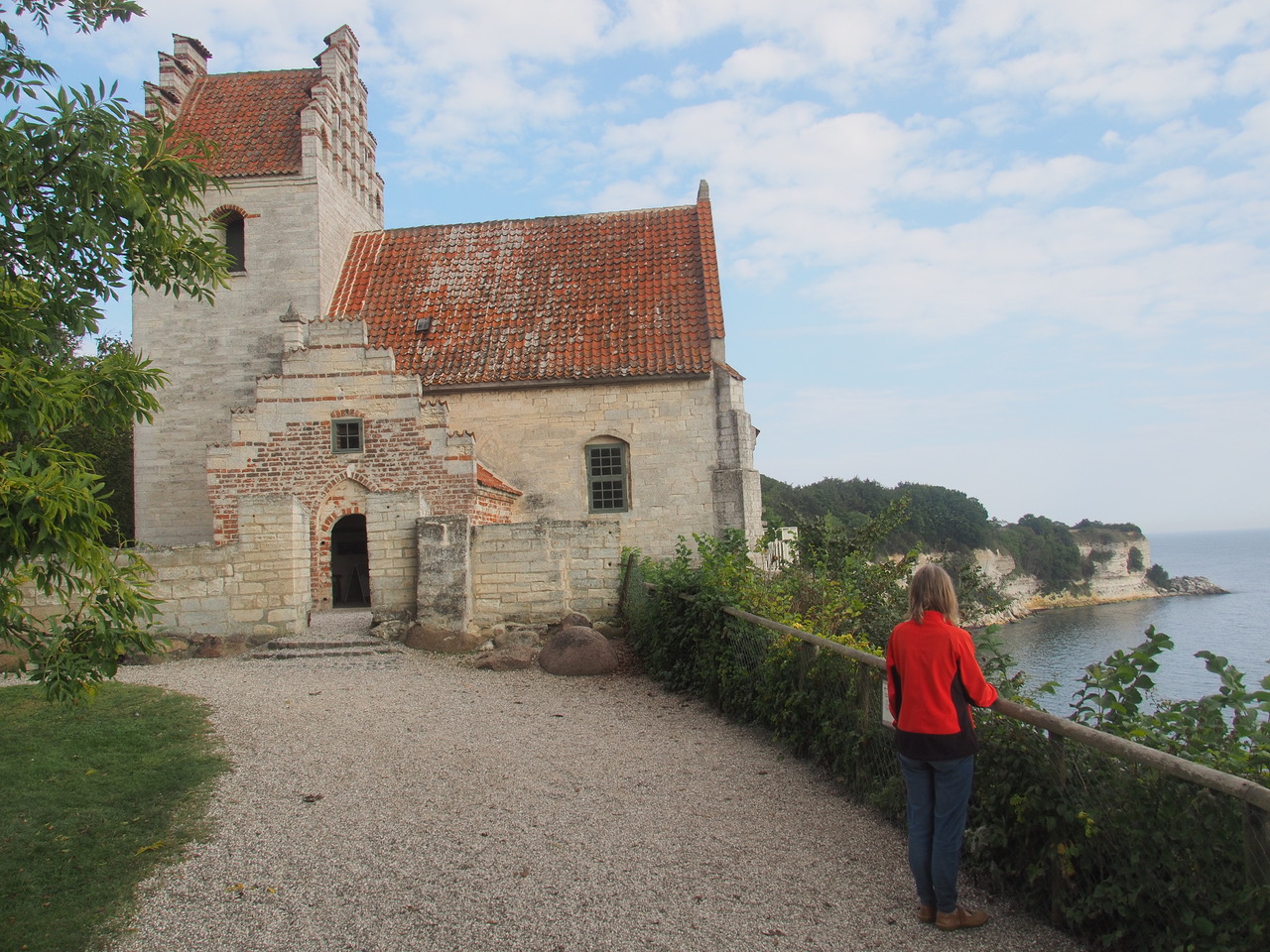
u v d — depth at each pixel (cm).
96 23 884
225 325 2670
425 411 2167
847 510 7662
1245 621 3906
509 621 1788
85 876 722
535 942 612
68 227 750
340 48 2928
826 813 846
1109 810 577
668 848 768
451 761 1023
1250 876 482
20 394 663
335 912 659
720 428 2481
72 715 1179
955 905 621
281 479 2177
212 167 2681
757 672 1158
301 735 1114
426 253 2944
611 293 2720
